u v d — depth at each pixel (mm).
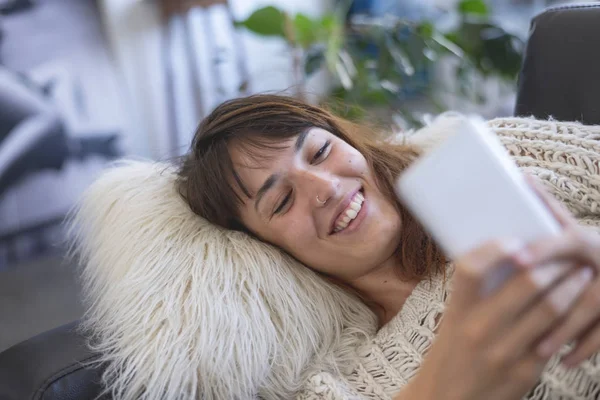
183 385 674
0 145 1744
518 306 376
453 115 1025
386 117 1546
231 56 2303
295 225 762
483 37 1662
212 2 2131
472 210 416
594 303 398
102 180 901
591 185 707
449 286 714
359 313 812
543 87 894
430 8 2240
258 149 776
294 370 729
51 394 640
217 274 750
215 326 701
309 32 1684
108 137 1972
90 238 867
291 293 764
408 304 750
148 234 791
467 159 419
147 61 2154
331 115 875
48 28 1884
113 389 668
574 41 859
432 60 1627
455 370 413
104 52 2004
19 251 1748
